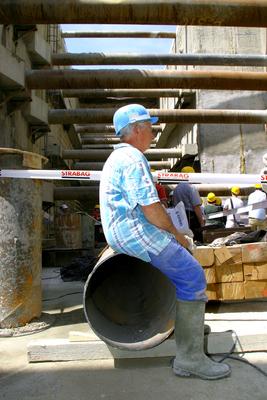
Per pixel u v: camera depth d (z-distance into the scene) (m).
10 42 7.20
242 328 3.55
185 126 14.41
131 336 3.00
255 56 9.11
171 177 4.92
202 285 2.86
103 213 2.85
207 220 7.99
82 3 5.82
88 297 3.00
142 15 5.91
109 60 9.30
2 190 4.12
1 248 4.08
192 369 2.91
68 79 7.95
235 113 10.15
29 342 3.45
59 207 11.37
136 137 2.90
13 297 4.08
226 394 2.67
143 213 2.73
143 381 2.89
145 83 8.38
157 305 3.26
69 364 3.22
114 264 3.61
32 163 4.30
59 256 9.55
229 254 4.17
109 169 2.84
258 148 12.54
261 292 4.20
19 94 7.38
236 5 5.95
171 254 2.74
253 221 6.54
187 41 13.44
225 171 12.45
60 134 14.01
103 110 10.01
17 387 2.84
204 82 8.54
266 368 3.05
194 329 2.90
